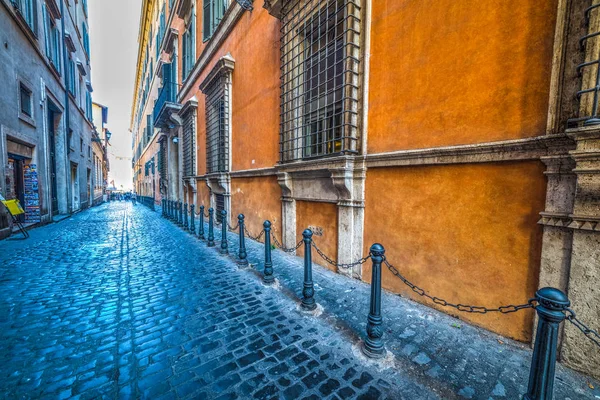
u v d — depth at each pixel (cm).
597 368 201
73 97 1612
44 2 1112
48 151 1149
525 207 244
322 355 240
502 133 256
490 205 267
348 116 417
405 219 347
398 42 352
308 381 207
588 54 199
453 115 294
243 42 782
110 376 212
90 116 2275
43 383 203
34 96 1011
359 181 408
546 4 228
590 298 203
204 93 1084
